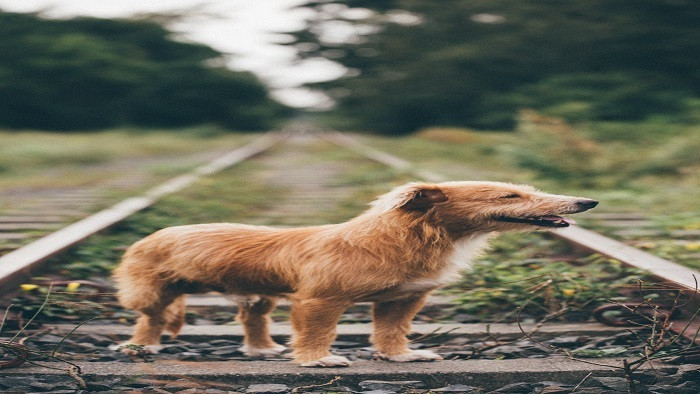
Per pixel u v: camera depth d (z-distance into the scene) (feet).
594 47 105.09
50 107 159.53
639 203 37.40
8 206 36.99
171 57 193.16
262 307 16.34
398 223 14.83
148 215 31.53
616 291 19.66
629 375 13.85
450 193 15.14
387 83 143.54
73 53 159.53
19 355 14.44
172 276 15.69
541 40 115.03
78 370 14.15
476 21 130.00
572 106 84.38
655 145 59.98
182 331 17.56
